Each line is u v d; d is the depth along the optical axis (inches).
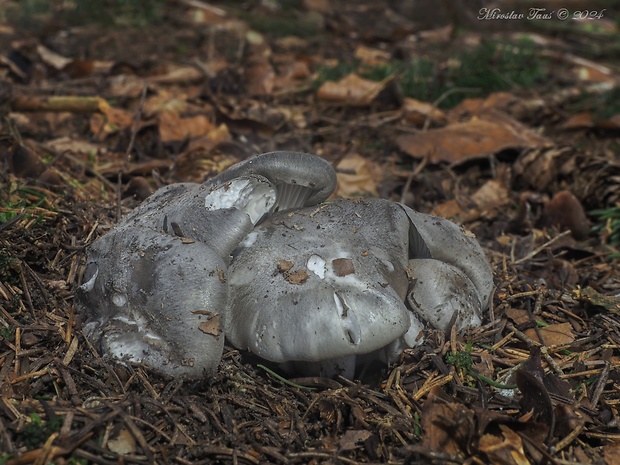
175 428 17.0
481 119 29.7
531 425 16.9
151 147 26.6
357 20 45.3
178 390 17.5
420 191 25.5
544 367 18.8
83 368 17.8
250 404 17.7
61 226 20.7
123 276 17.8
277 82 32.3
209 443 17.0
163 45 37.0
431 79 32.7
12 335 18.2
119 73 32.2
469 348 18.5
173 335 17.4
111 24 39.3
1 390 17.3
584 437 17.5
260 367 18.3
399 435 17.2
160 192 19.4
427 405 17.0
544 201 25.3
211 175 24.7
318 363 18.3
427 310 18.5
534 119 31.5
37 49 33.6
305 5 45.5
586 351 19.2
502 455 16.6
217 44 37.4
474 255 19.4
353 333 17.3
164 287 17.4
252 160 18.1
